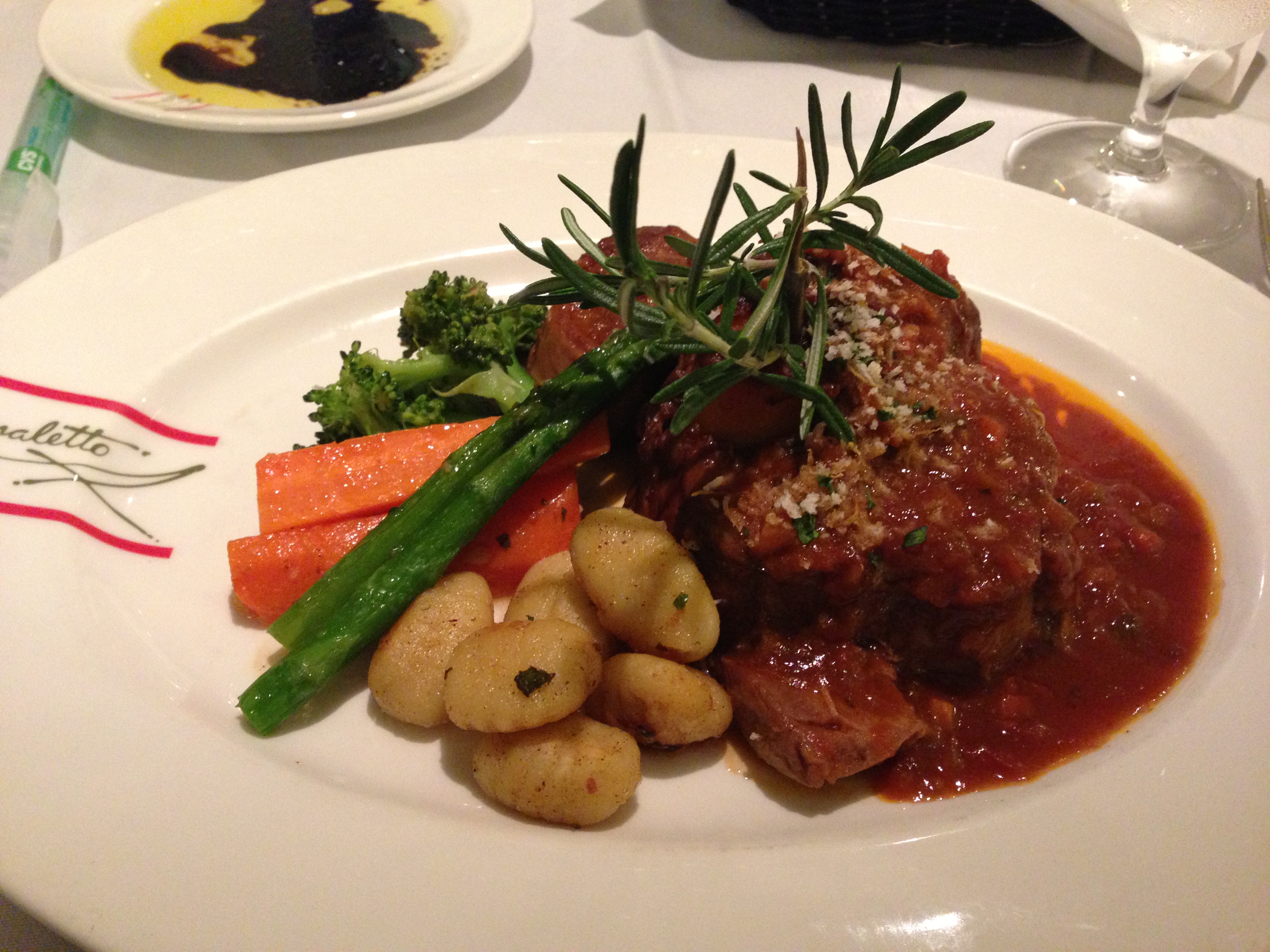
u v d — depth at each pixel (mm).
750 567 210
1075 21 375
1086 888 175
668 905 171
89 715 187
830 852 181
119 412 250
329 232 292
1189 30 312
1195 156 358
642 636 204
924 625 212
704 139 321
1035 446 217
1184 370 274
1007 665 221
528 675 187
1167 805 187
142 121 349
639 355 235
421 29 385
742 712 209
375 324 288
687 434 220
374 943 164
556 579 219
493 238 299
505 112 367
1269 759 194
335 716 209
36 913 162
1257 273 316
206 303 274
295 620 209
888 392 211
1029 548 204
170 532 237
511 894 171
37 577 212
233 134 349
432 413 253
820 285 201
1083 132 368
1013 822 184
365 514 234
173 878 167
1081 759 207
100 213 318
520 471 223
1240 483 252
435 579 215
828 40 415
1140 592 235
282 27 382
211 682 212
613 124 364
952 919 171
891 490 207
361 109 328
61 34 353
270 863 171
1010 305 293
